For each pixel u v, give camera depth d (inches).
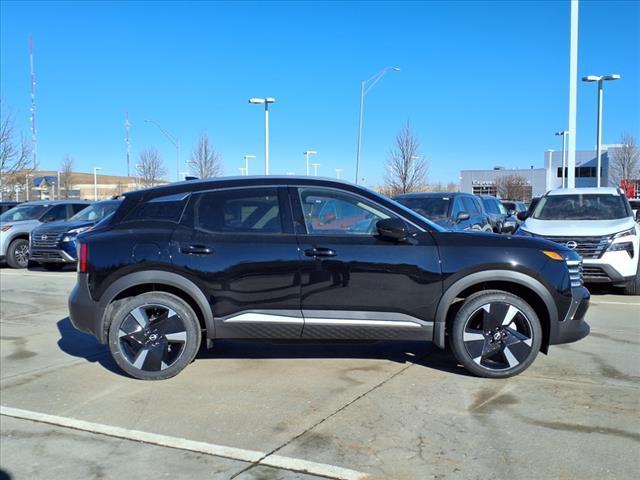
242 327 201.6
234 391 193.8
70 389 199.5
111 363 230.7
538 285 196.7
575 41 688.4
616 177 2325.3
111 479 137.0
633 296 366.6
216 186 209.9
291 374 210.8
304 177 210.2
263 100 1223.5
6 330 291.7
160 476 137.7
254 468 140.4
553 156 3144.7
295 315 199.5
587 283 392.2
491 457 143.2
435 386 195.2
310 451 148.6
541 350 204.2
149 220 208.1
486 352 199.9
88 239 207.8
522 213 436.5
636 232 359.6
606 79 1128.2
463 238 200.8
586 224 369.1
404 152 1472.7
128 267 201.5
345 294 197.6
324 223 202.8
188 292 201.2
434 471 136.8
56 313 336.2
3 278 494.6
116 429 165.2
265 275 199.0
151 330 205.0
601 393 186.5
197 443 154.9
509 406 176.1
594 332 268.2
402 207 204.7
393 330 198.4
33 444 156.7
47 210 613.3
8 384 205.8
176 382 203.9
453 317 203.9
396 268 196.1
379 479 133.9
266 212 205.0
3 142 1133.7
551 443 150.3
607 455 143.1
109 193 3189.0
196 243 201.8
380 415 171.0
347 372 212.2
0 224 573.3
